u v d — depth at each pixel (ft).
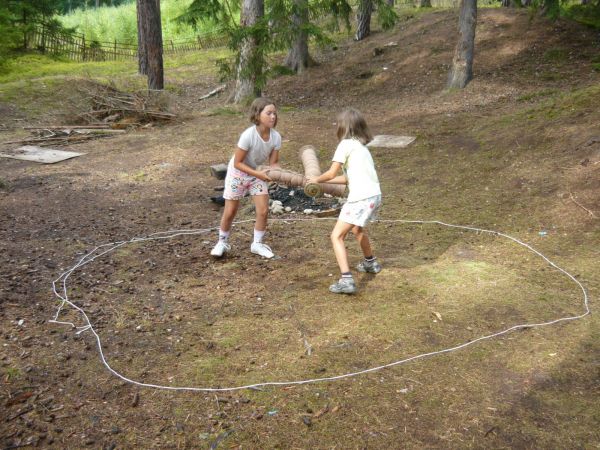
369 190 15.20
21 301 14.78
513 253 18.10
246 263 17.99
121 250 19.25
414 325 13.55
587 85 40.50
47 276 16.66
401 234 20.52
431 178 27.12
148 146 38.11
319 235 20.61
